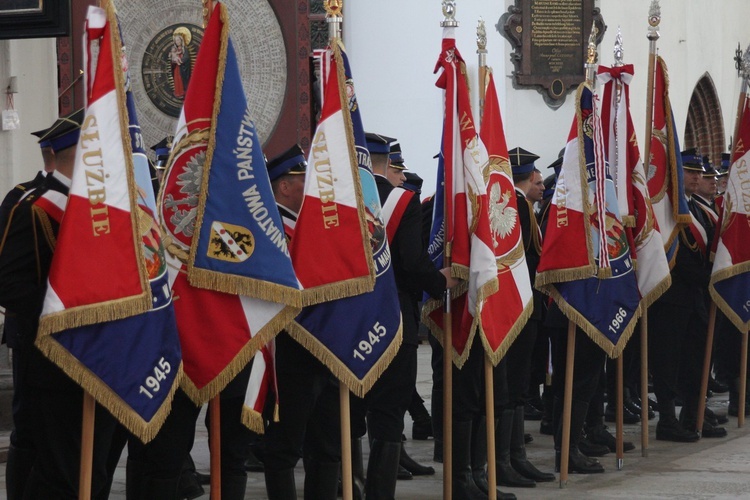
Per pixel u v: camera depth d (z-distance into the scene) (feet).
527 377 28.84
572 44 64.03
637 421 39.17
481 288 24.71
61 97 59.98
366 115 65.26
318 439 22.08
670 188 34.86
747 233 37.04
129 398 16.97
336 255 21.21
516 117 63.41
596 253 29.07
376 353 21.57
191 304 18.99
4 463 30.50
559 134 64.34
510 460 29.25
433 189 64.13
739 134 37.52
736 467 31.45
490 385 25.30
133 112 17.58
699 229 36.99
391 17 64.59
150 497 19.10
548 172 63.93
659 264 32.14
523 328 28.53
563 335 30.40
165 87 63.16
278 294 19.10
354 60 65.41
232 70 19.16
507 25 62.80
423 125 64.18
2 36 32.48
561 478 28.45
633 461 32.37
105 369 16.76
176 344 17.65
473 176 24.97
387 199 23.45
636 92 70.23
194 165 19.06
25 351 17.61
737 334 40.96
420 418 34.96
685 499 27.07
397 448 23.29
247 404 19.95
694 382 36.86
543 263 28.71
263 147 63.36
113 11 16.99
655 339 35.88
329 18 21.93
